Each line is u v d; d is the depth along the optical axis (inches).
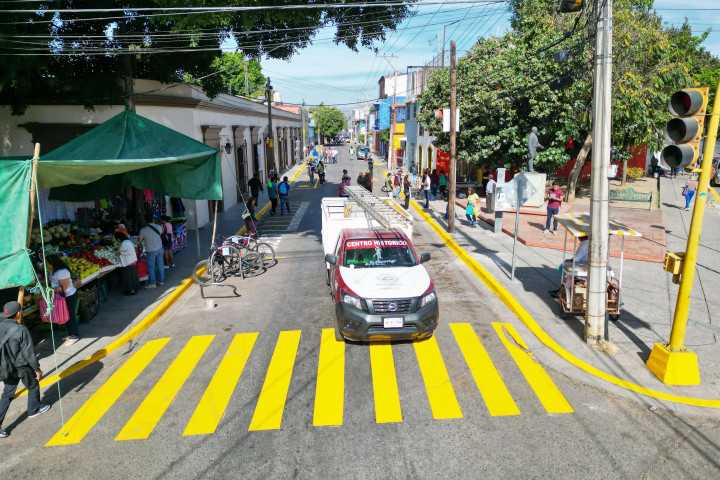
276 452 217.5
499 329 352.8
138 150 387.5
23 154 668.7
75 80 590.9
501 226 678.5
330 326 361.7
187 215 727.1
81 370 306.2
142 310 400.2
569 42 773.3
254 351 323.0
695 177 1355.8
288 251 611.2
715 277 467.5
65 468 211.2
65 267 330.6
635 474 201.2
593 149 304.3
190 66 633.0
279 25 574.9
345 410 249.3
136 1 480.1
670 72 867.4
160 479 201.6
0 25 389.4
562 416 243.1
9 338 237.8
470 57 915.4
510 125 871.1
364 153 2485.2
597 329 316.2
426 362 301.1
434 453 215.0
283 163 1812.3
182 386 279.6
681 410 247.3
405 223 388.8
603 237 309.1
